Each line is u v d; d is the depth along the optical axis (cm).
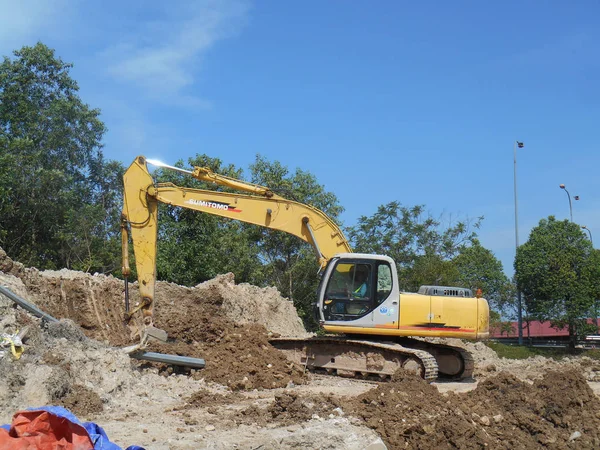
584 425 1178
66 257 3212
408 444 1014
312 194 3725
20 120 3288
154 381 1350
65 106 3284
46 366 1095
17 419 678
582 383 1262
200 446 877
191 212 3042
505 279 4278
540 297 3909
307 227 1673
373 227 3828
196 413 1110
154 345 1505
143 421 1037
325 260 1675
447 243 4022
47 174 3017
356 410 1091
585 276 3784
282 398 1075
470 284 4075
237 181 1647
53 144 3256
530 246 3903
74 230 3109
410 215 3869
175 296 1984
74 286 1803
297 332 2506
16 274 1667
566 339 4259
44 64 3447
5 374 1049
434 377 1503
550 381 1263
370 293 1623
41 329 1233
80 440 681
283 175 3753
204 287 2223
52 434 682
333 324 1631
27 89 3416
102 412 1092
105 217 3303
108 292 1903
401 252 3759
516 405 1206
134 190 1555
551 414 1189
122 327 1834
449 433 1039
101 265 3089
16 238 3114
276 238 3734
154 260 1548
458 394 1242
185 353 1512
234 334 1655
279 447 907
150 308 1530
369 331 1619
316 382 1552
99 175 3444
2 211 2961
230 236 3322
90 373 1188
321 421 1030
